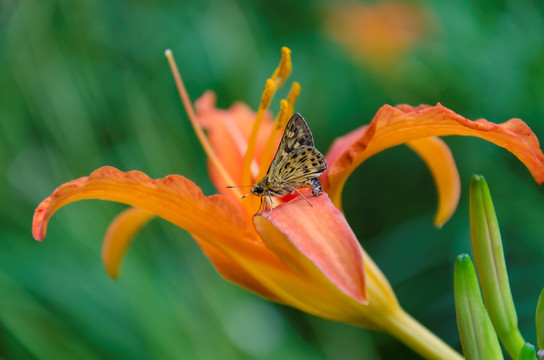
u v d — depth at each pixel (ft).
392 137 1.06
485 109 1.84
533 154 1.01
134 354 1.64
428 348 1.09
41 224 1.02
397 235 2.03
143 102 1.86
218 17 2.18
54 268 1.72
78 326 1.67
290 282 1.08
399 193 2.12
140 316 1.59
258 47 2.25
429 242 1.98
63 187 1.03
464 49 1.86
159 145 1.83
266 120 1.26
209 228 1.08
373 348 1.86
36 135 1.99
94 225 1.73
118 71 2.09
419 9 2.03
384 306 1.09
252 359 1.65
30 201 1.83
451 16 1.89
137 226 1.21
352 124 2.22
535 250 1.81
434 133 1.05
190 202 1.07
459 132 1.04
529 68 1.70
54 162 1.77
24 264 1.75
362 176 2.16
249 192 1.11
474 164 1.87
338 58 2.28
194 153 2.00
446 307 1.88
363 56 2.06
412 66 1.99
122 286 1.65
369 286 1.09
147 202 1.07
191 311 1.67
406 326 1.09
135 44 2.21
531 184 1.82
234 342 1.65
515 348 1.04
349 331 1.87
